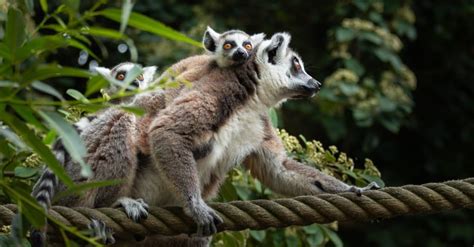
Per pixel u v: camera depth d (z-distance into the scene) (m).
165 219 9.77
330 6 24.00
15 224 7.49
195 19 22.56
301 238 13.27
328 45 22.75
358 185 12.23
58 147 10.15
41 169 10.38
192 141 10.30
